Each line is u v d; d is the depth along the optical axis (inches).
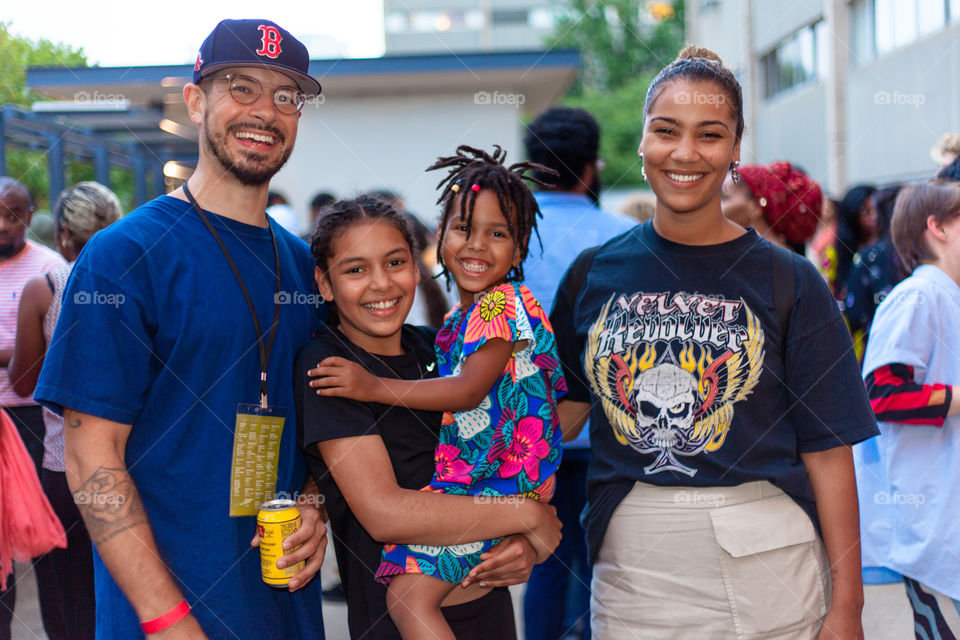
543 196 121.9
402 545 76.1
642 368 74.3
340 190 425.7
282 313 73.9
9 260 135.4
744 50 675.4
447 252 82.7
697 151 70.8
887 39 457.4
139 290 66.4
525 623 118.3
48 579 116.6
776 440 72.8
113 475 65.0
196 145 331.0
